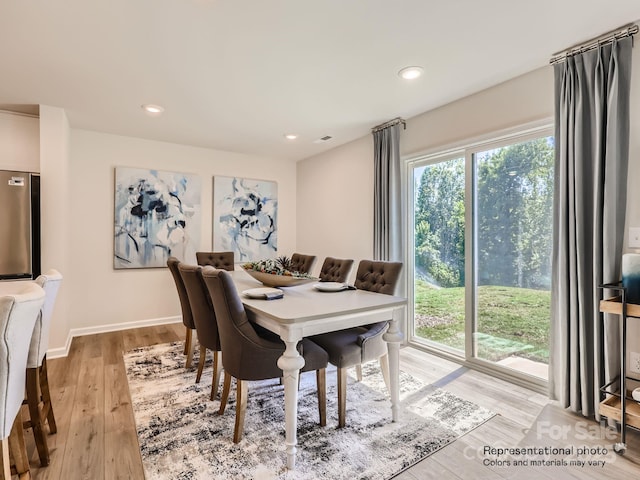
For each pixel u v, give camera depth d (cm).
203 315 237
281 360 172
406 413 224
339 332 235
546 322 260
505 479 164
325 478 164
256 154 517
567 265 226
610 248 205
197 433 201
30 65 246
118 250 419
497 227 292
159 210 444
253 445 190
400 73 261
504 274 287
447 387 265
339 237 464
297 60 241
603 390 199
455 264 329
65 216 337
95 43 218
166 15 191
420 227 364
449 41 219
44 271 324
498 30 207
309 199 529
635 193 203
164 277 450
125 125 383
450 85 282
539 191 264
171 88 286
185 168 465
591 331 217
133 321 430
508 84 273
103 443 191
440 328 343
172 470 170
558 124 235
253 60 241
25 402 172
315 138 431
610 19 196
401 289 363
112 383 269
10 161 337
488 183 298
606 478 165
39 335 169
